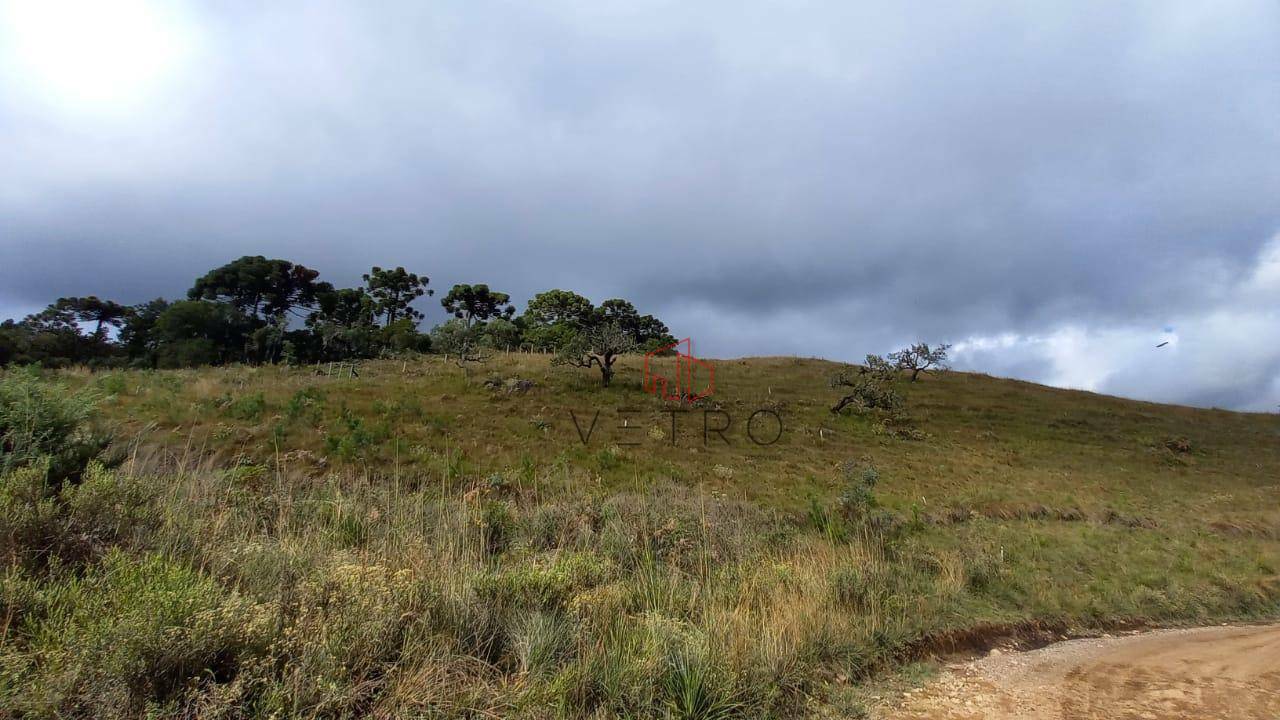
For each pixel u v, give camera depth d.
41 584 3.71
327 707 3.06
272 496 7.53
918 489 19.89
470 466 17.17
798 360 50.12
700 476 19.61
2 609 3.28
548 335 61.22
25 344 41.31
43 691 2.64
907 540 11.53
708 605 5.80
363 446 16.80
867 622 6.36
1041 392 44.28
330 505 7.64
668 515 9.40
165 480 6.60
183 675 2.96
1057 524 16.58
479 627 4.42
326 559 5.07
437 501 8.92
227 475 8.12
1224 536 17.20
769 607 6.06
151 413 17.83
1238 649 7.48
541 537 8.47
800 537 10.42
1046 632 7.92
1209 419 39.38
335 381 29.28
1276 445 34.16
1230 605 10.45
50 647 2.96
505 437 21.66
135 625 2.90
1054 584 9.97
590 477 17.67
